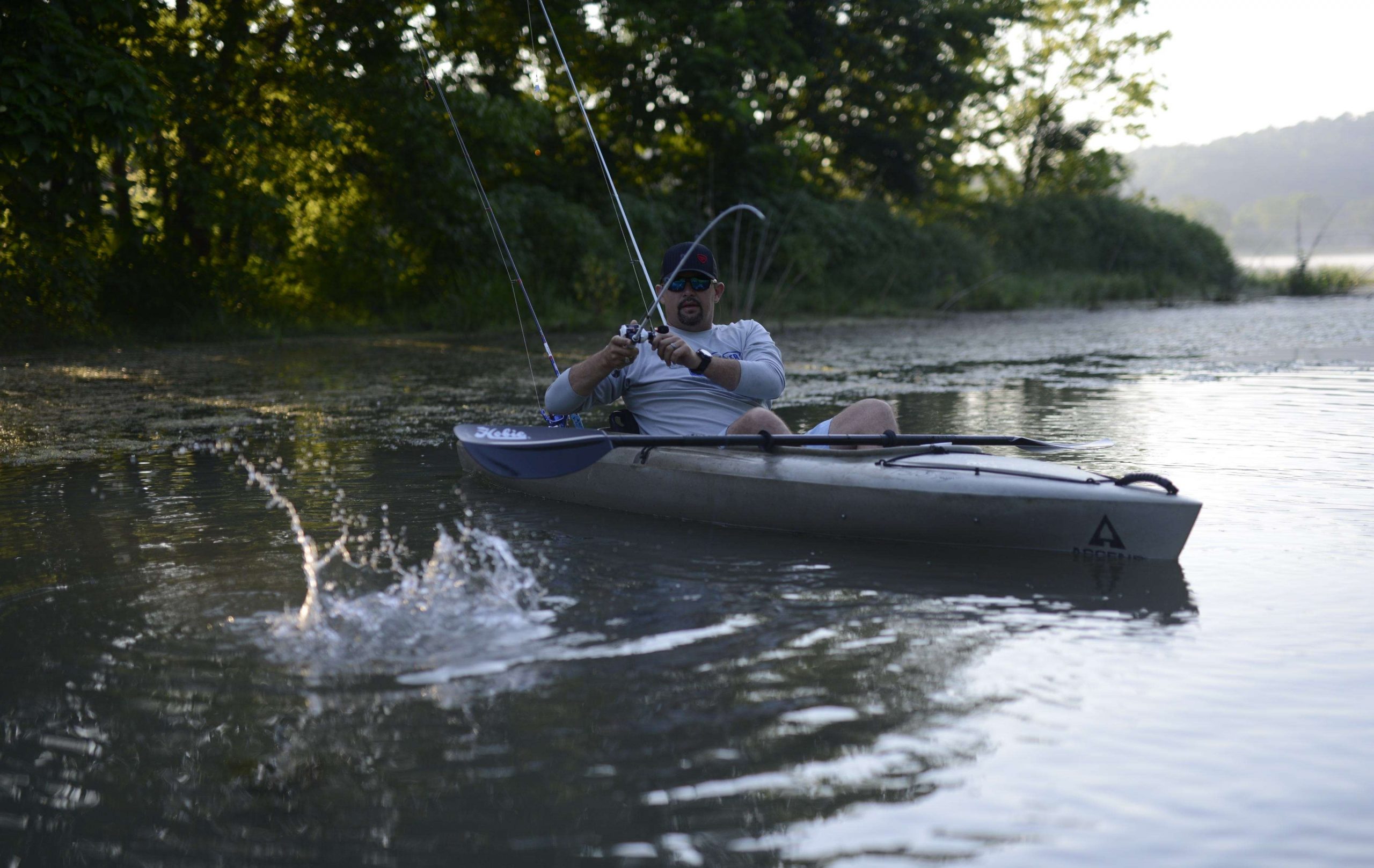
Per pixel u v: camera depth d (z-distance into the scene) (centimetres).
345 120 1448
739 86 2028
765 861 165
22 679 241
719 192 2161
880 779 190
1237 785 186
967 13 2462
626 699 226
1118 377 895
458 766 198
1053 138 3678
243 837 175
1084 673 238
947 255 2558
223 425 654
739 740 206
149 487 464
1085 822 175
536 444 411
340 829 177
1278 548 344
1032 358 1108
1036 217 3306
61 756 204
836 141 2555
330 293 1617
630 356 421
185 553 350
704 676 239
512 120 1534
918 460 376
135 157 1195
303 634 268
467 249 1595
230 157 1345
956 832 172
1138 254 3469
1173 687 229
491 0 1650
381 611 286
